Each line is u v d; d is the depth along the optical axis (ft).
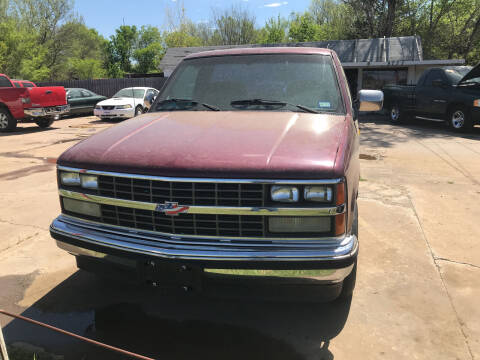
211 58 11.62
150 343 7.86
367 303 9.20
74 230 7.88
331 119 8.97
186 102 10.49
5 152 28.66
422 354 7.48
